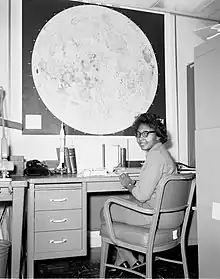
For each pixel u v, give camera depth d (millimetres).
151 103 3193
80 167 2939
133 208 1951
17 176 2527
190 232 2662
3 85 2756
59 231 2246
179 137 3254
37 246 2193
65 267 2504
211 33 2271
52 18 2928
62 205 2258
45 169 2645
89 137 2992
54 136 2885
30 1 2871
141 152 3133
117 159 3037
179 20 3330
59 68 2930
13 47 2801
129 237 1967
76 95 2971
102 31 3074
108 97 3062
